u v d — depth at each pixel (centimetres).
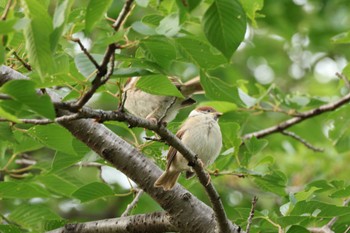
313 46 2109
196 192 1739
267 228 1056
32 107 675
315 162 1731
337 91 2002
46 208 1159
